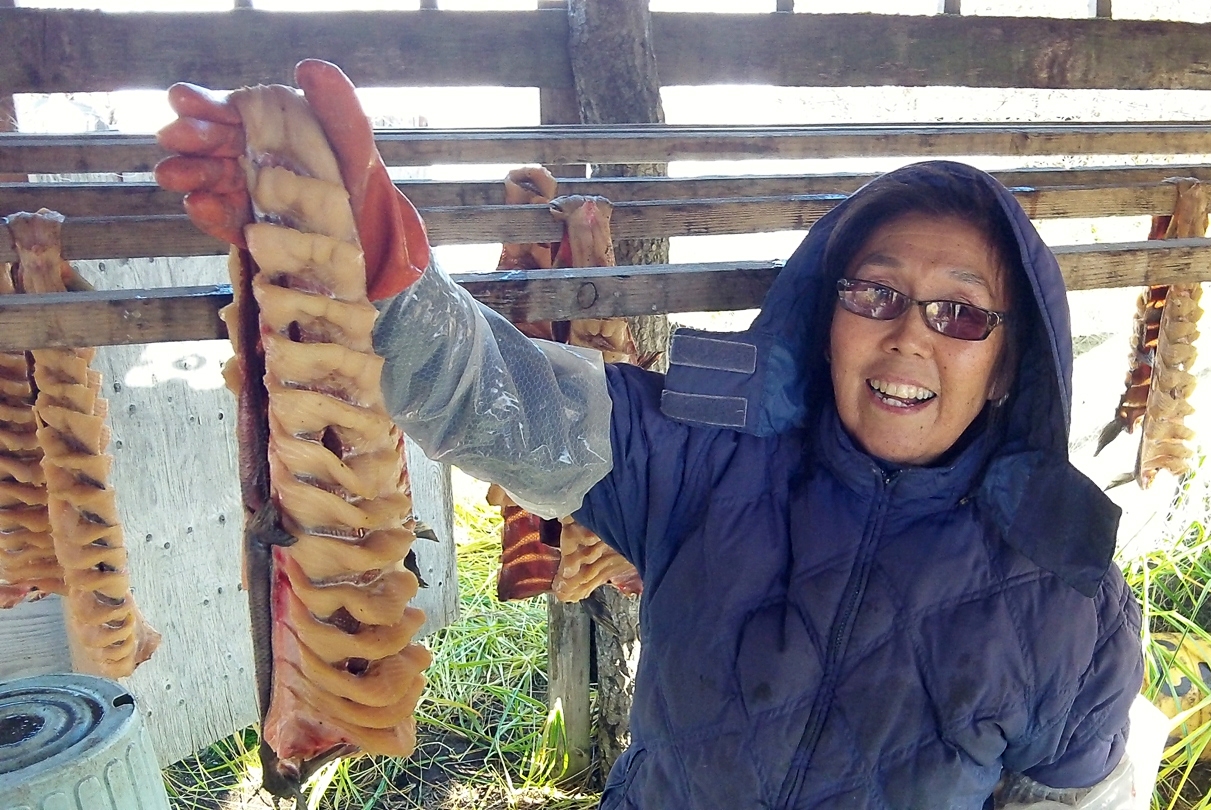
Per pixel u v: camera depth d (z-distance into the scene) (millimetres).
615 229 1688
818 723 1188
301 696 974
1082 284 1421
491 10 2408
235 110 844
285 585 963
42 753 1403
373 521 945
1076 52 2914
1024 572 1179
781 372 1306
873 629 1179
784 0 2648
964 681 1151
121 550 1762
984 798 1229
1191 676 3109
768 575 1245
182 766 3113
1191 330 2428
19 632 2582
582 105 2475
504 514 1938
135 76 2197
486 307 1184
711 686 1226
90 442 1676
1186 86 3072
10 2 2121
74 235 1466
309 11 2281
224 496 3072
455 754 3344
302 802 1011
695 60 2605
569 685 3129
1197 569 3676
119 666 1841
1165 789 2992
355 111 876
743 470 1297
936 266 1126
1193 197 2021
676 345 1336
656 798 1295
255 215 861
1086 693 1185
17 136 1608
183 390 2893
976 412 1182
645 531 1353
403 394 1032
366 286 915
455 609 3928
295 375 890
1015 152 2029
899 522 1214
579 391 1272
